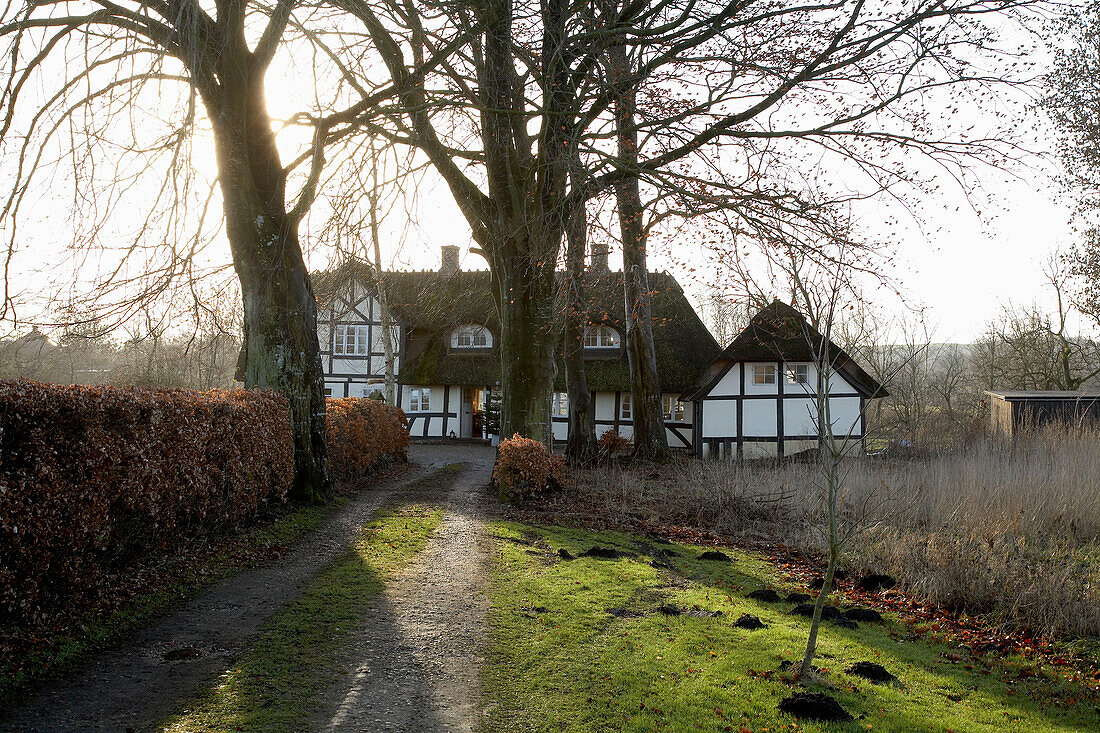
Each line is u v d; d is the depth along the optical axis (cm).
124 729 413
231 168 1095
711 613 686
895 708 491
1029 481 1188
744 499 1295
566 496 1433
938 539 943
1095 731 479
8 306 955
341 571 773
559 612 660
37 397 508
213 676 490
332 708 454
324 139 1098
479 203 1486
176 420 710
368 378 3075
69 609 559
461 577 769
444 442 2961
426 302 2822
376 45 1176
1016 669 606
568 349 2208
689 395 2606
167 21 969
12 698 442
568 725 446
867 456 1909
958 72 1092
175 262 916
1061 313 3091
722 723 453
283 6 989
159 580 679
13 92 930
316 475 1162
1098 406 2366
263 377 1125
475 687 497
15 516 490
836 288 696
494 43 1154
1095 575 838
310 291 1188
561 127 1248
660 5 1177
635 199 1452
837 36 1096
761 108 1170
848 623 693
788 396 2431
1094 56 1859
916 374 3006
